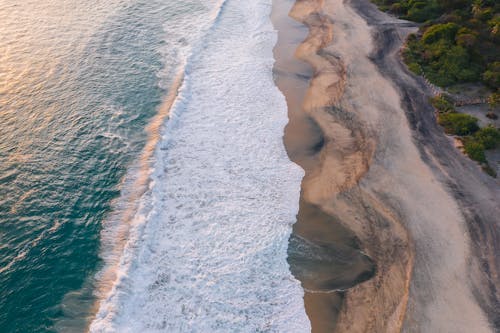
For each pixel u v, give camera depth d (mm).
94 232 24547
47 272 22250
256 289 22125
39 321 20188
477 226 23766
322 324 20656
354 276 22359
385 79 35969
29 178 27312
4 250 23047
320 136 31625
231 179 28516
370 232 24266
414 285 21219
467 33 38594
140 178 28094
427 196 25641
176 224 25344
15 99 33750
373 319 20359
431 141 29438
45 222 24766
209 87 37188
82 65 38688
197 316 20844
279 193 27578
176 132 32156
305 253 23812
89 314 20562
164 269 22812
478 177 26656
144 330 20141
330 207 26062
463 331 19453
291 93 36906
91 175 28062
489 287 21016
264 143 31484
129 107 34312
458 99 33344
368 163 28188
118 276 22078
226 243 24328
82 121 32375
